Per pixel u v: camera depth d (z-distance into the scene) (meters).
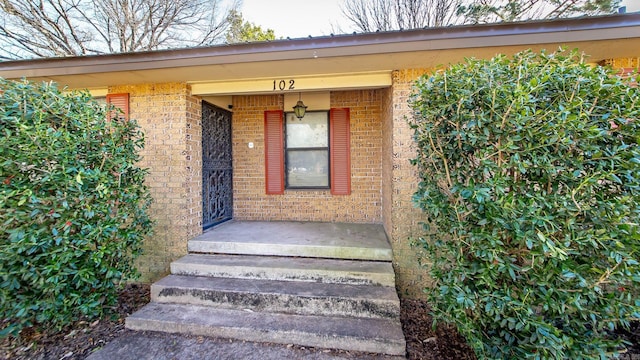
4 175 2.35
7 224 2.30
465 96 2.03
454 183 2.19
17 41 9.84
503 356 2.02
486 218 1.99
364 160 5.13
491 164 1.95
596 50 2.83
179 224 3.89
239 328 2.64
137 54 3.23
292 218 5.36
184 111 3.89
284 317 2.82
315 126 5.36
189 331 2.72
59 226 2.52
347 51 2.91
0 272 2.29
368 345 2.45
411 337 2.69
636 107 1.86
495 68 2.09
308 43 2.95
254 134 5.43
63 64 3.40
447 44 2.74
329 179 5.34
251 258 3.69
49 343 2.61
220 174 5.03
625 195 1.91
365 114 5.12
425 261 3.24
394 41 2.81
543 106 2.01
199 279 3.35
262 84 3.84
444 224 2.35
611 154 1.86
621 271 1.80
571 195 1.88
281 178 5.36
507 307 2.00
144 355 2.43
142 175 3.31
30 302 2.49
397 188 3.49
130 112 3.99
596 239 1.82
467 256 2.22
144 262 3.95
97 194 2.74
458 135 2.11
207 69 3.37
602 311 1.91
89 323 2.93
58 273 2.51
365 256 3.57
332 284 3.18
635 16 2.45
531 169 1.98
